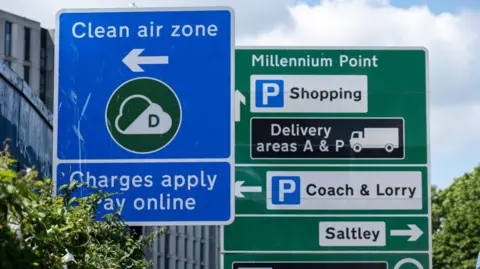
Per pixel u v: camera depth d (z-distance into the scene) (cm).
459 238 8088
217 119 1217
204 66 1220
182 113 1220
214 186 1216
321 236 1398
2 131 1379
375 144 1400
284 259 1396
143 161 1223
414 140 1399
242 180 1404
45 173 1828
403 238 1396
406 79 1400
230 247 1398
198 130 1218
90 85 1234
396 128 1399
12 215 740
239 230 1401
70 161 1230
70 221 967
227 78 1219
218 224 1213
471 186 8175
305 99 1406
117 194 1220
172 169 1220
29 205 720
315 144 1404
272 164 1404
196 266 7738
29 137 1622
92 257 1006
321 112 1405
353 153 1402
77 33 1238
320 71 1405
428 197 1397
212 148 1217
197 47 1222
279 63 1408
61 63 1236
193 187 1217
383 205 1398
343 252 1396
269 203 1402
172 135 1220
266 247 1397
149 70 1227
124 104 1230
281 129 1405
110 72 1231
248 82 1405
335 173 1402
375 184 1400
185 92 1221
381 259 1396
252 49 1409
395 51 1402
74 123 1233
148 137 1224
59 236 874
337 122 1404
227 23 1221
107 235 1153
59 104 1234
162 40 1227
